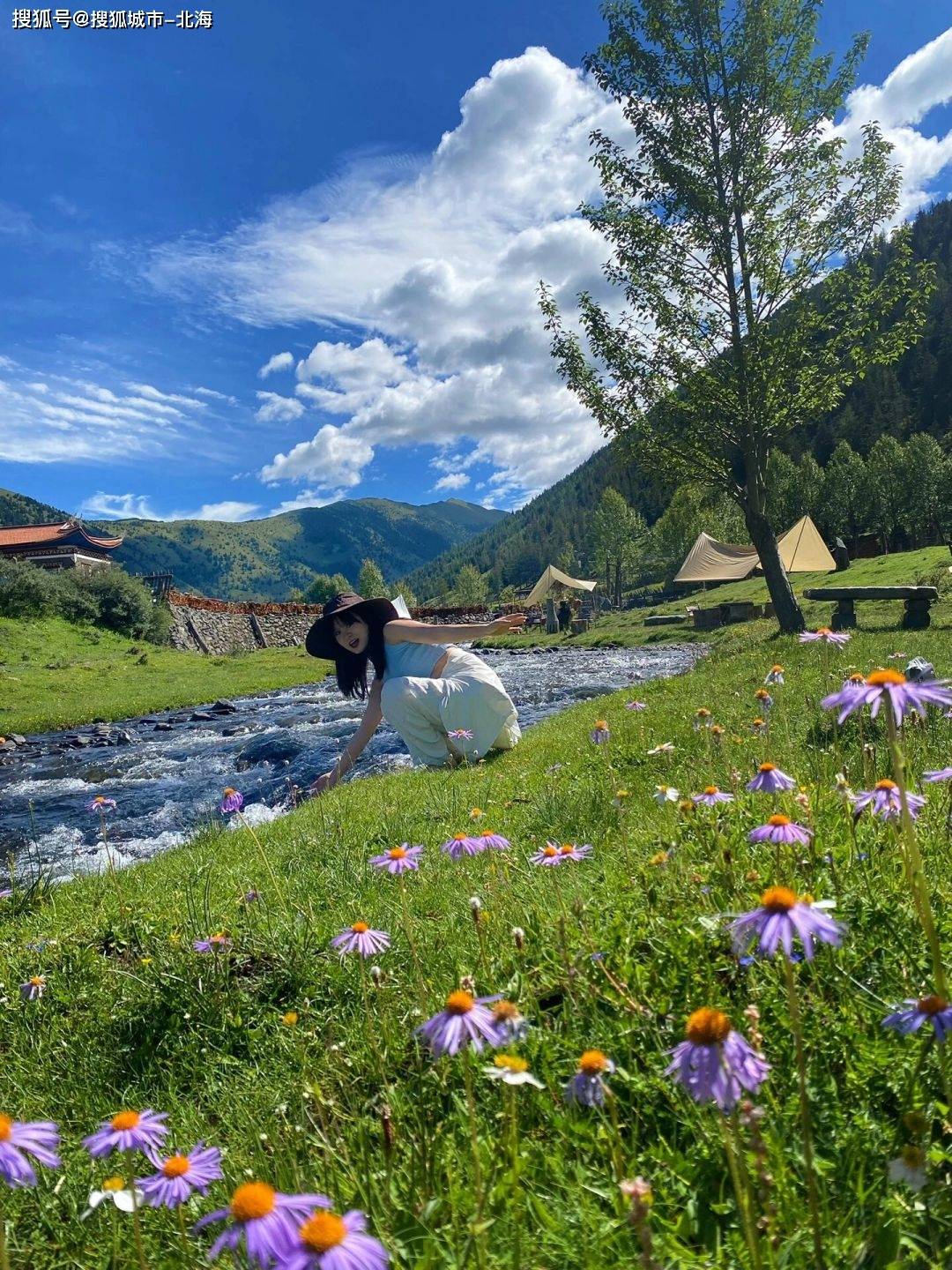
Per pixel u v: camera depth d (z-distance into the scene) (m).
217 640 60.84
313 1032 2.96
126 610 50.28
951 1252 1.37
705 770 5.15
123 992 3.72
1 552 65.62
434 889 4.32
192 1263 1.81
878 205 18.17
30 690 30.36
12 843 11.63
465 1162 1.86
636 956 2.61
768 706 5.14
